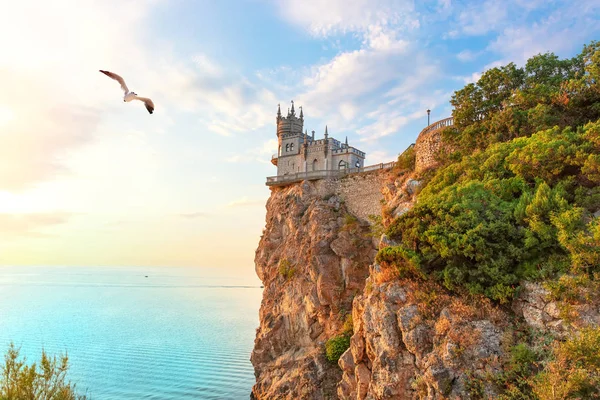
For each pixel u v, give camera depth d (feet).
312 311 154.30
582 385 51.88
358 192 173.78
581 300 62.54
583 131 88.89
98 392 188.55
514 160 89.20
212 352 269.85
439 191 102.94
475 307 70.38
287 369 153.79
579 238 65.16
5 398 55.98
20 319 399.24
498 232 74.74
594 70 102.32
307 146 221.87
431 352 69.05
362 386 86.17
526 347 62.85
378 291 83.66
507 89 124.98
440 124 142.10
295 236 175.73
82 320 397.19
